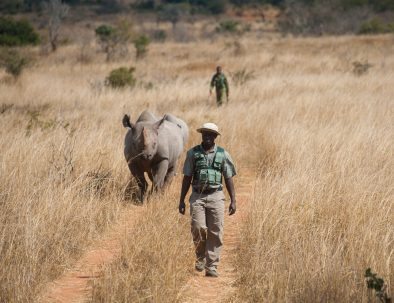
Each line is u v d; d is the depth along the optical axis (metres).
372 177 25.97
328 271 17.39
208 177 19.78
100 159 31.38
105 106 56.16
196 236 20.12
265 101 52.12
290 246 19.98
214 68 100.06
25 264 19.28
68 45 151.75
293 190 24.58
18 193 24.42
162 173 27.88
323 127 38.25
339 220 22.20
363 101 49.16
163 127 28.50
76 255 21.81
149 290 17.66
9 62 87.12
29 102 61.62
